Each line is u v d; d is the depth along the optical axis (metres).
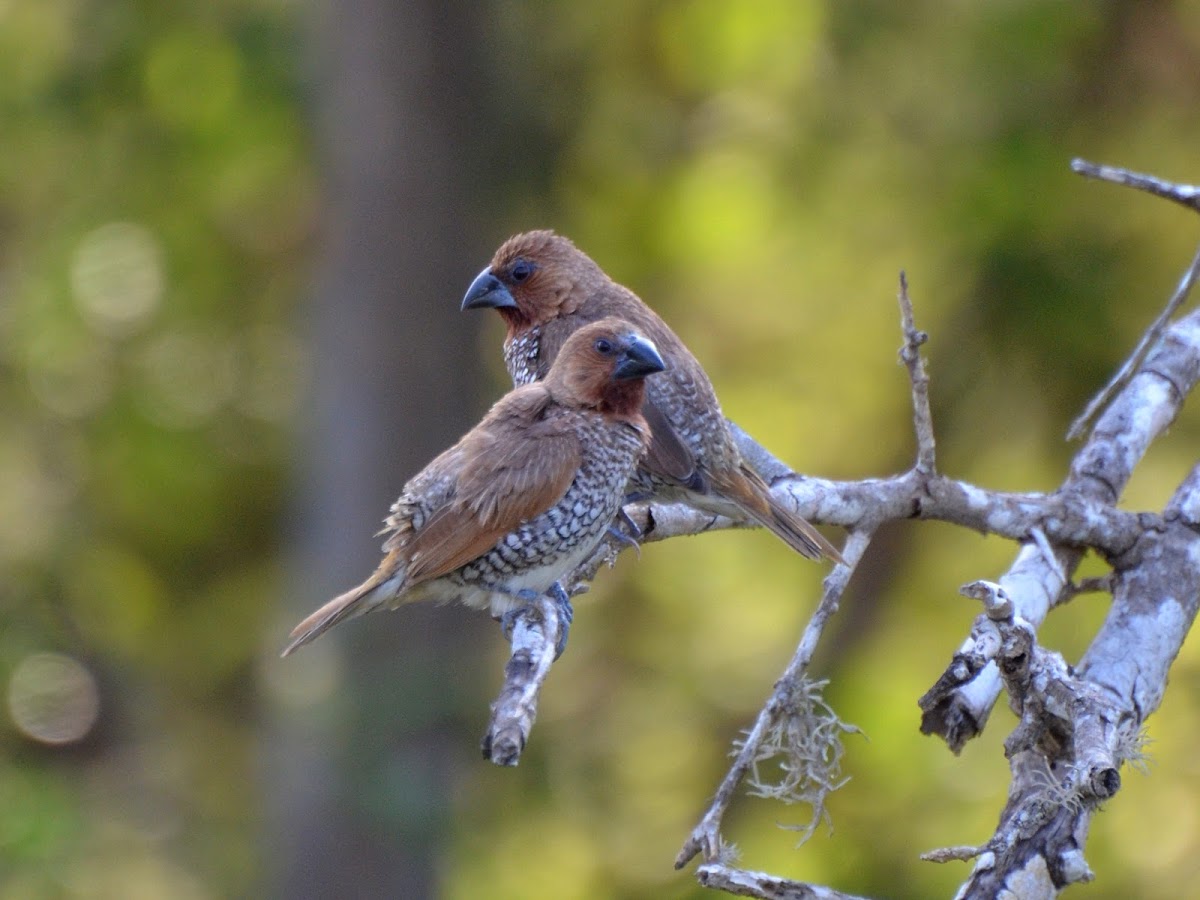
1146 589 6.62
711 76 17.03
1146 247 15.01
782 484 7.54
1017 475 16.11
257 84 16.03
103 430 17.81
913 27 15.81
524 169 16.06
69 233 17.36
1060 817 5.06
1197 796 14.60
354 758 12.08
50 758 18.23
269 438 17.91
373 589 7.16
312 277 16.19
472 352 14.82
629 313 8.76
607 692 17.45
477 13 14.56
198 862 16.92
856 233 16.56
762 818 16.14
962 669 5.26
